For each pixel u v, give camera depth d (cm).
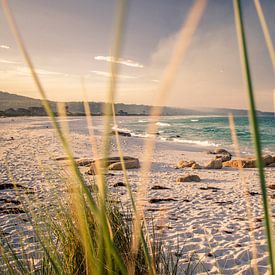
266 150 2373
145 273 164
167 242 523
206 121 8225
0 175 1098
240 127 5016
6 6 33
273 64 35
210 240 550
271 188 1052
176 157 2014
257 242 537
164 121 8200
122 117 11669
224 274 419
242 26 32
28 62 37
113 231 224
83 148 2119
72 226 213
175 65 27
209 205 817
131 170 1322
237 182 1180
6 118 9031
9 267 174
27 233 485
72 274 190
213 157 2064
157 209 736
